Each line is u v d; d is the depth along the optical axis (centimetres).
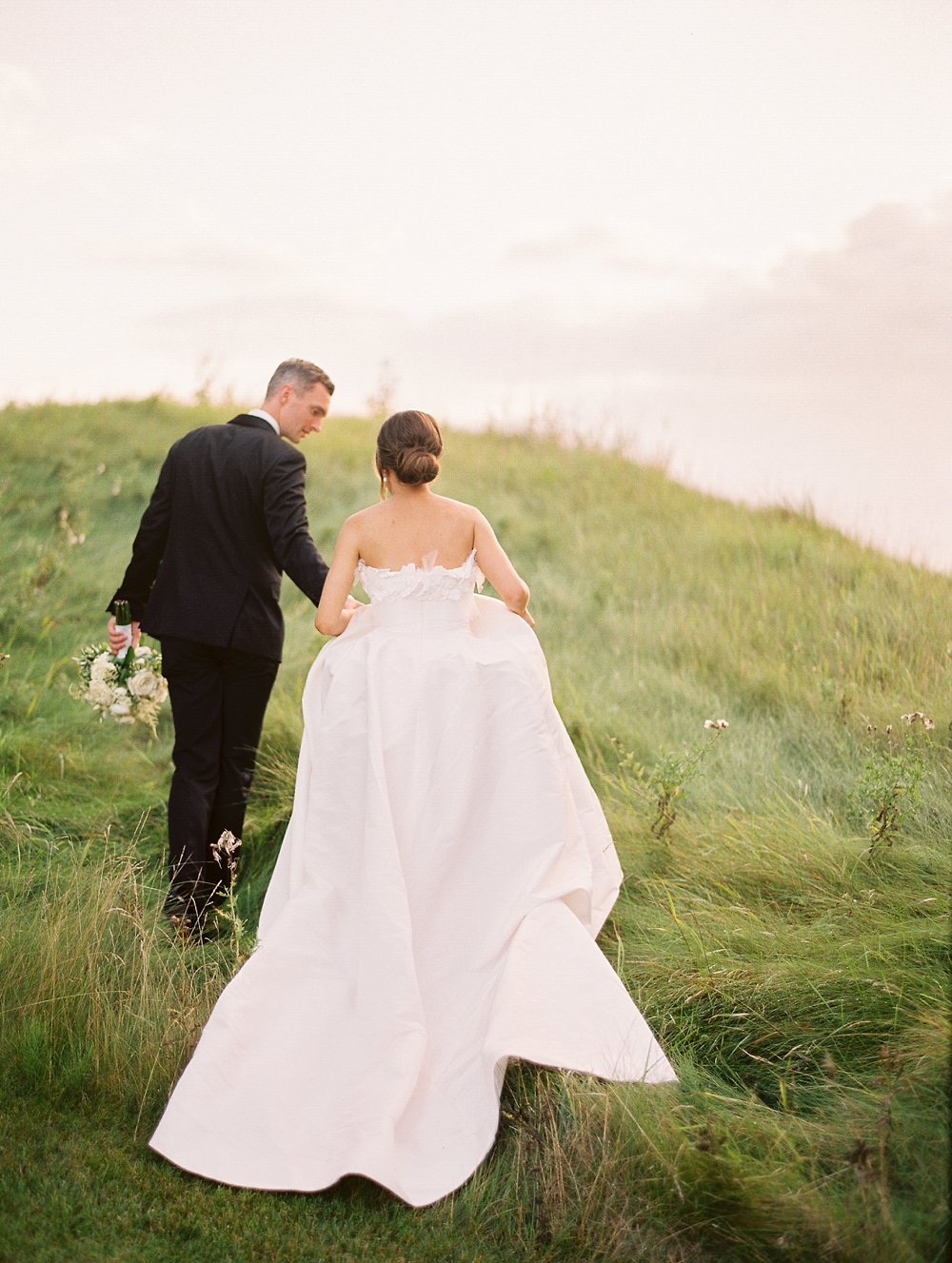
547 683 312
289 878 287
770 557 676
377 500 823
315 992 256
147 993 256
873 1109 214
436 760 282
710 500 855
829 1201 192
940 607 536
